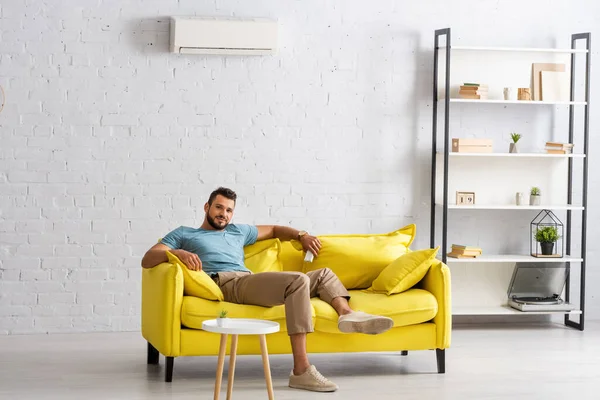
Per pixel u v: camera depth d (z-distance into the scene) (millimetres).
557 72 6410
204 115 6180
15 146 5965
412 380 4734
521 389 4551
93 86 6039
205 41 6012
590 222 6719
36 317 6031
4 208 5969
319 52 6309
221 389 4480
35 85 5973
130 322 6156
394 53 6406
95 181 6070
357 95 6371
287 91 6281
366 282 5207
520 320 6621
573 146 6582
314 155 6328
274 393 4414
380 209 6426
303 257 5363
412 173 6457
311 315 4535
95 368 4945
